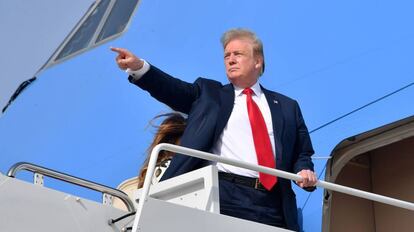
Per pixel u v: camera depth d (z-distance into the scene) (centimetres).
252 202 773
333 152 1084
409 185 1270
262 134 807
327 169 1077
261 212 771
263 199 777
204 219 689
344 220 1274
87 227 715
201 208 729
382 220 1298
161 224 657
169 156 927
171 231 662
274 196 791
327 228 1047
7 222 668
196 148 795
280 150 809
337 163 1090
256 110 820
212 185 727
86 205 722
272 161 796
